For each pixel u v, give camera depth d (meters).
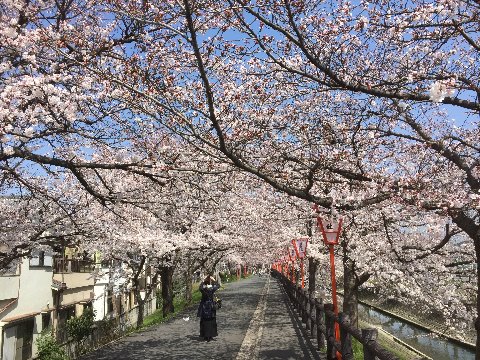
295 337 11.98
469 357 18.70
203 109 7.05
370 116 7.58
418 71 6.50
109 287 24.34
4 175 8.14
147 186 9.47
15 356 17.16
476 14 5.32
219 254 29.16
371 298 35.00
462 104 5.82
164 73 7.12
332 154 7.84
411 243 12.30
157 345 12.02
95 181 11.31
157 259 21.16
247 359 9.35
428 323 24.44
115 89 6.57
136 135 7.45
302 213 13.86
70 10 6.96
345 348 6.46
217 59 7.12
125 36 7.10
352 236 12.29
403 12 5.85
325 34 6.79
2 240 11.27
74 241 12.95
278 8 6.39
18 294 17.36
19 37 5.79
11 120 5.75
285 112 8.33
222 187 10.45
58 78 5.92
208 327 12.47
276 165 7.96
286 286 24.47
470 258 12.72
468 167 6.92
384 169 9.06
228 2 5.99
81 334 18.41
